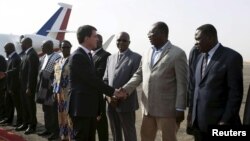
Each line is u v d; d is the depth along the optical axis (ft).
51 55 22.50
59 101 19.40
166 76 13.78
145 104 14.38
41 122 29.07
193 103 12.46
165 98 13.89
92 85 14.30
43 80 22.29
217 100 11.55
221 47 11.73
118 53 17.54
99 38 18.84
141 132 14.96
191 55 16.08
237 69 11.20
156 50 14.19
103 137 18.66
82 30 14.34
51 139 22.08
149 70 14.20
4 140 21.40
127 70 16.93
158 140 21.85
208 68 11.75
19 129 24.98
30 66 23.45
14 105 27.07
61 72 19.19
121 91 15.43
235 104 11.12
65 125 19.31
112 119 17.94
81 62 14.11
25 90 24.26
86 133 14.49
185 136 23.89
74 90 14.32
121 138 18.08
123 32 17.22
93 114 14.47
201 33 11.73
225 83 11.49
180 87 13.51
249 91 11.20
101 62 18.69
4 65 28.17
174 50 13.73
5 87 28.35
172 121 13.98
